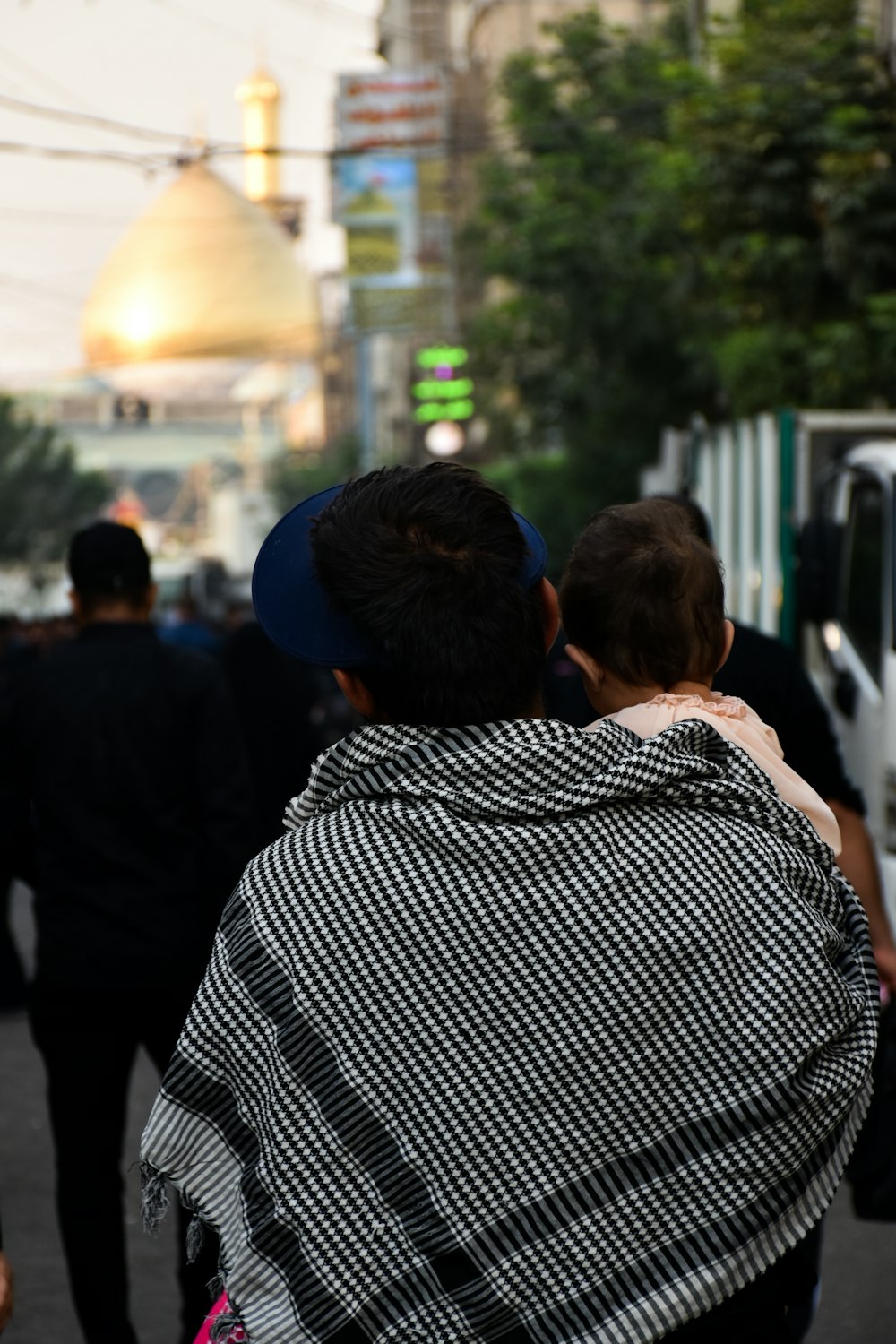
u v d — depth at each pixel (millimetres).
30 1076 6930
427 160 24891
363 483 1700
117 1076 3732
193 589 42875
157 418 182000
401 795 1539
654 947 1508
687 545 2135
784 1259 1579
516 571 1663
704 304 19781
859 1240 4895
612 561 2125
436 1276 1464
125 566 3801
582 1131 1484
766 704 3193
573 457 23516
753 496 8039
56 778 3709
